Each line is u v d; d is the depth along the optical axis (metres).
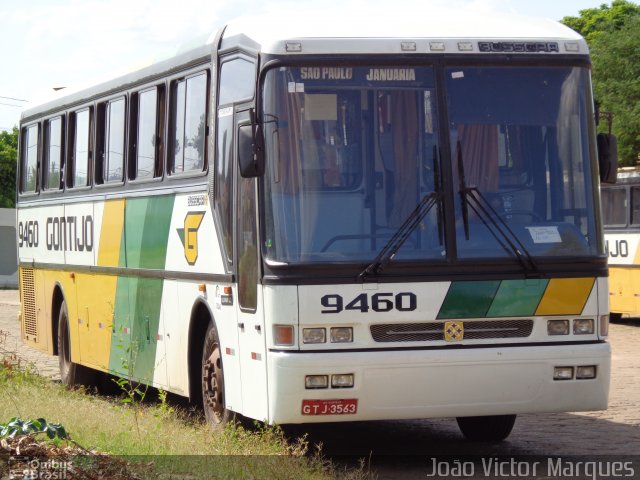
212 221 12.07
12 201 68.56
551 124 10.95
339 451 11.99
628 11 62.88
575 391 10.71
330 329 10.32
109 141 15.79
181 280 13.05
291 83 10.60
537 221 10.77
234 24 11.98
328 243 10.41
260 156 10.44
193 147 12.84
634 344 24.95
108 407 14.43
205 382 12.40
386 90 10.70
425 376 10.38
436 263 10.47
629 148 46.53
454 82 10.81
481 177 10.71
